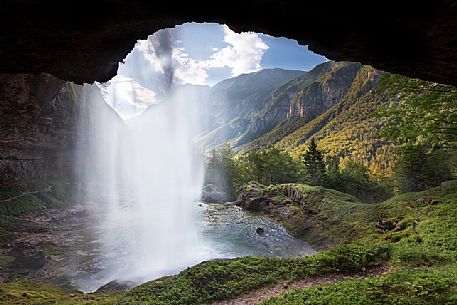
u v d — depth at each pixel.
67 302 13.41
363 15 6.14
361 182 55.28
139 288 13.47
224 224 38.19
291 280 13.36
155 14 6.53
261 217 42.56
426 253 14.02
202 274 13.48
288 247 29.02
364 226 25.78
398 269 13.30
